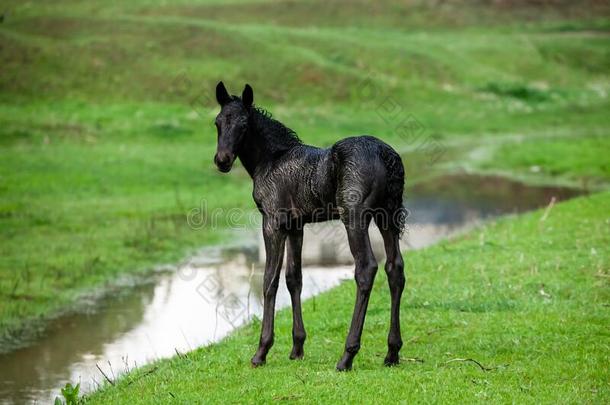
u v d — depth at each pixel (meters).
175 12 71.31
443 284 18.31
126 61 54.41
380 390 11.48
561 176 38.44
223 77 53.25
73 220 28.47
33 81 50.59
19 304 19.98
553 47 69.62
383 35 68.06
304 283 21.41
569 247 21.12
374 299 17.45
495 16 79.88
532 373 12.12
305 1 75.12
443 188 36.25
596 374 11.96
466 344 13.80
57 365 16.17
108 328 18.44
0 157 37.28
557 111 56.09
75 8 70.31
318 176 12.21
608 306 15.59
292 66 55.56
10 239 25.73
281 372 12.70
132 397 12.42
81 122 45.41
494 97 57.44
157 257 24.72
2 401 14.32
